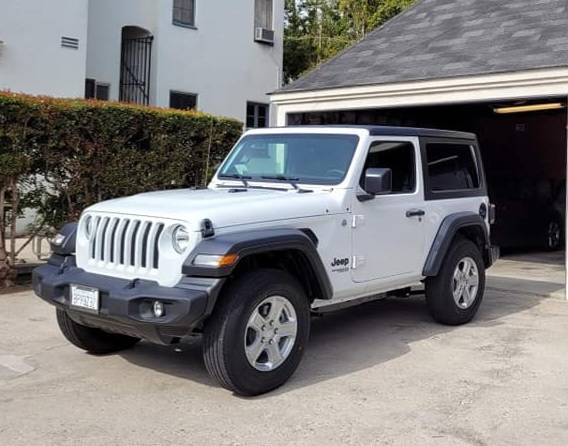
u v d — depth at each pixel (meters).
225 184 6.50
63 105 8.69
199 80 18.72
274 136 6.56
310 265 5.26
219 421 4.50
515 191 13.80
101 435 4.27
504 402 4.92
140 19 17.59
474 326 7.19
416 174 6.64
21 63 14.37
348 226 5.77
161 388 5.13
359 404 4.84
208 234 4.73
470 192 7.38
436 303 6.96
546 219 14.20
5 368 5.58
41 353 6.00
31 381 5.27
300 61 26.16
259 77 20.44
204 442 4.17
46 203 8.91
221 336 4.72
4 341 6.37
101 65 16.89
